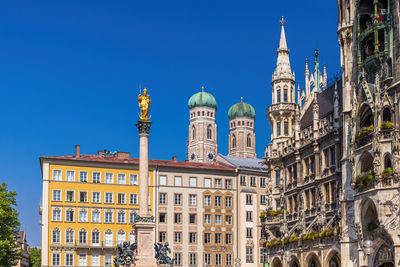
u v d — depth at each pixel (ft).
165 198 377.09
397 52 192.03
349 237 209.05
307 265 240.53
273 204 285.43
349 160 207.62
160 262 212.43
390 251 187.52
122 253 211.41
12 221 256.73
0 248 247.29
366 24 212.23
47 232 349.82
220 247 382.83
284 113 289.33
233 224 389.60
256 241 391.04
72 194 358.84
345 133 218.18
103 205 363.15
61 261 349.20
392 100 190.39
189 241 376.68
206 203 385.50
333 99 262.67
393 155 185.16
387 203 184.24
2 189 257.96
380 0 212.23
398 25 192.65
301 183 261.03
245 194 394.11
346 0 223.92
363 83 201.46
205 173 389.80
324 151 242.78
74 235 354.54
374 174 189.57
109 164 368.48
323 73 292.61
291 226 266.98
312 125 256.32
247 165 425.28
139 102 228.02
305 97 295.89
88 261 353.72
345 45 222.48
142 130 225.15
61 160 359.46
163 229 372.38
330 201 234.38
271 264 275.80
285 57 296.51
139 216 217.36
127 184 369.71
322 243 227.81
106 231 360.89
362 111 203.92
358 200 198.70
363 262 195.83
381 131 189.37
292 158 272.72
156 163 382.42
